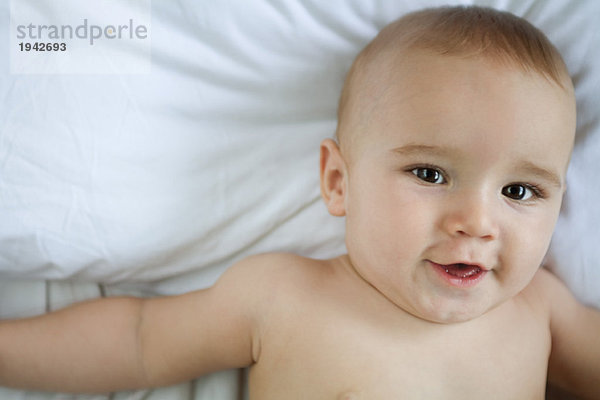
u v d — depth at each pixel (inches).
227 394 33.9
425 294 27.5
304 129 34.1
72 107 30.8
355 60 31.5
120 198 31.8
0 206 30.8
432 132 26.1
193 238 33.2
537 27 32.7
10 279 32.8
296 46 32.8
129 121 31.4
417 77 26.9
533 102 26.1
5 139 30.4
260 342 30.7
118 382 30.8
